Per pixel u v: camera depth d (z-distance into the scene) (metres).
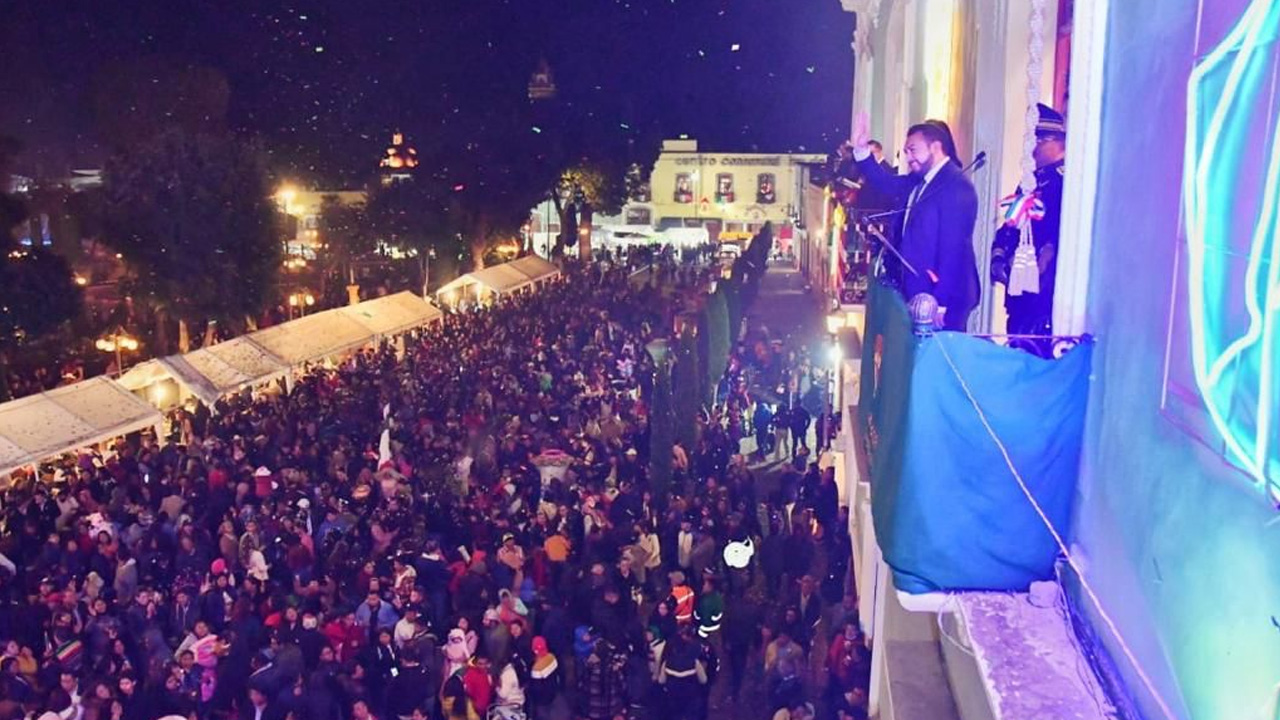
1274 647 2.42
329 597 11.67
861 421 7.79
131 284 28.22
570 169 56.22
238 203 28.34
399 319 28.94
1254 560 2.53
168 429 20.44
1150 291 3.36
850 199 6.61
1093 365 3.96
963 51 8.04
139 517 13.69
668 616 10.80
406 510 13.71
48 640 11.44
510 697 10.10
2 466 15.45
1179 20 3.19
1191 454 2.95
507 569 12.20
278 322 34.88
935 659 6.57
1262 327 2.47
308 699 9.68
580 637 10.80
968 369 4.02
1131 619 3.40
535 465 16.28
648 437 17.64
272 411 19.36
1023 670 3.75
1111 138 3.86
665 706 10.66
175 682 9.99
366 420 19.17
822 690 11.38
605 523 13.47
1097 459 3.81
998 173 6.20
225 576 11.77
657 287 44.88
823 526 14.08
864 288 11.54
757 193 76.44
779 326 37.16
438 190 46.28
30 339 22.64
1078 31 4.04
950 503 4.10
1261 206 2.50
